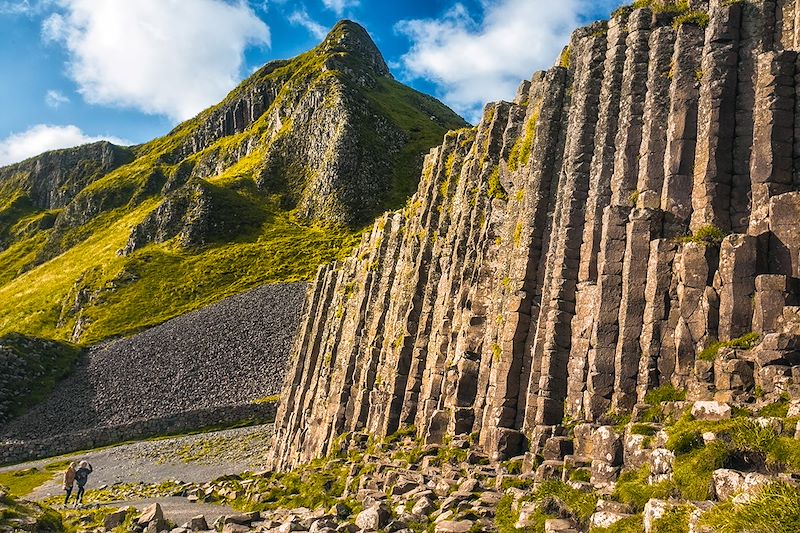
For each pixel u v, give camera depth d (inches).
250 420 3585.1
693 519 488.1
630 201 998.4
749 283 810.2
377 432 1646.2
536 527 649.6
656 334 872.9
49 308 7436.0
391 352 1760.6
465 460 1053.2
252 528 994.1
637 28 1075.9
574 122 1139.9
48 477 2714.1
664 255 896.3
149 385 4229.8
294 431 2561.5
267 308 5457.7
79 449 3474.4
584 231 1061.1
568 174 1111.0
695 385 784.3
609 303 942.4
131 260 7608.3
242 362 4441.4
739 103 922.7
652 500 537.0
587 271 1025.5
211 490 1612.9
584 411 936.9
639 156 1013.2
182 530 1027.9
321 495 1192.2
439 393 1371.8
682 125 953.5
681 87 969.5
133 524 1118.4
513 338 1115.9
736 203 893.2
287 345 4643.2
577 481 735.1
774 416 635.5
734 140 914.7
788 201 821.9
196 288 6820.9
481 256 1333.7
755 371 735.7
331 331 2516.0
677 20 1025.5
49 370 4623.5
